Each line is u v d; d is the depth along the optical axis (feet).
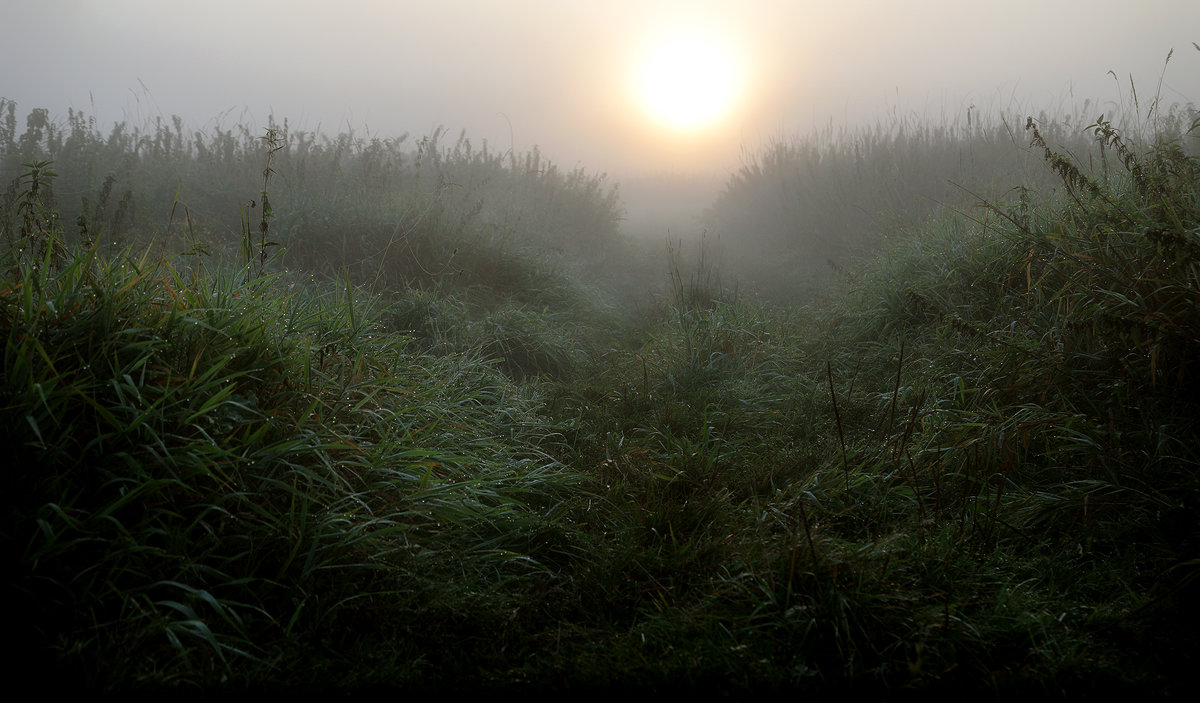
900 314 15.56
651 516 8.77
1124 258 11.05
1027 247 13.84
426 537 8.04
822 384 13.96
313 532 7.18
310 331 10.59
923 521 8.44
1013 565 7.69
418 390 11.00
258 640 6.40
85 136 24.23
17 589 5.85
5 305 7.43
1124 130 18.72
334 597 6.88
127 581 6.31
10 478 6.26
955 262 15.40
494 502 9.39
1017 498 8.89
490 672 6.33
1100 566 7.64
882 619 6.49
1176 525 7.82
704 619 6.81
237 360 8.38
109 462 6.68
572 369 16.47
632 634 6.77
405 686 6.03
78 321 7.51
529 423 12.26
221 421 7.50
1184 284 9.54
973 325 12.86
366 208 22.25
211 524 7.02
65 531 6.23
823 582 6.93
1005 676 5.96
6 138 22.99
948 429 10.39
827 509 8.99
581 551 8.43
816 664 6.17
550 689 6.11
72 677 5.54
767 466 10.55
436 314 16.35
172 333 8.13
